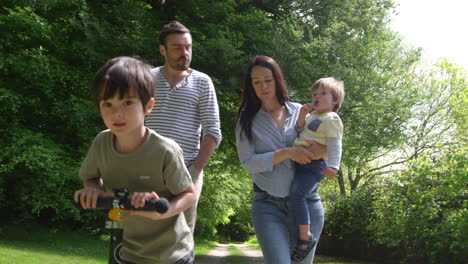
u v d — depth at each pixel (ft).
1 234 40.37
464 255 33.17
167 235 7.11
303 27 51.11
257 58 10.57
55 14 46.19
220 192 75.92
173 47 11.25
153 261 7.14
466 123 81.87
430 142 81.25
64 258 32.58
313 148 10.32
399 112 67.00
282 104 10.80
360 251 53.16
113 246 6.80
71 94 45.80
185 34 11.37
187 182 6.89
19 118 43.57
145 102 6.13
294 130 10.70
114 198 5.90
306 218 9.93
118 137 6.51
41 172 40.57
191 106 11.28
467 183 32.50
